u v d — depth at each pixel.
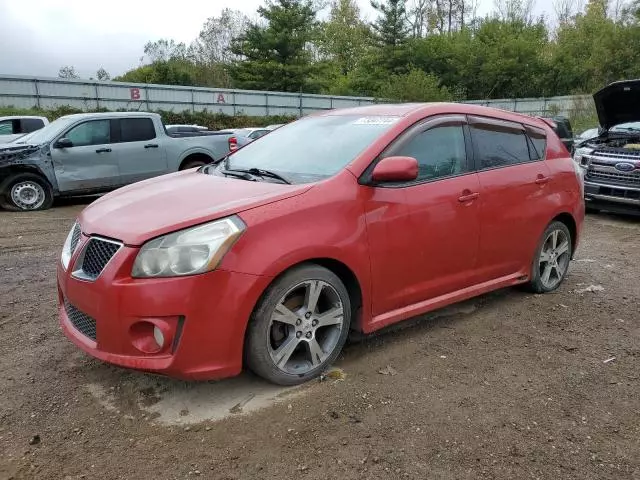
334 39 59.09
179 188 3.47
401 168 3.27
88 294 2.88
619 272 5.89
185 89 36.44
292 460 2.59
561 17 58.88
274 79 42.78
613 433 2.86
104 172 10.30
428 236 3.72
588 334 4.14
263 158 4.03
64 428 2.83
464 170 4.05
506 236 4.35
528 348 3.86
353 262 3.29
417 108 3.94
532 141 4.77
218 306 2.80
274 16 42.81
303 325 3.19
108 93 33.78
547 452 2.68
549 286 5.05
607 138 9.91
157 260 2.75
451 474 2.50
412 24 55.41
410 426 2.86
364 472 2.51
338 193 3.28
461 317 4.42
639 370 3.57
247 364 3.08
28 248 6.72
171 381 3.29
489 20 51.47
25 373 3.40
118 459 2.59
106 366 3.48
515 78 47.16
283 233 2.98
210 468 2.53
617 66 41.66
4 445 2.69
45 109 30.95
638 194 8.68
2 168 9.48
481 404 3.10
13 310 4.49
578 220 5.16
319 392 3.18
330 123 4.15
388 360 3.61
